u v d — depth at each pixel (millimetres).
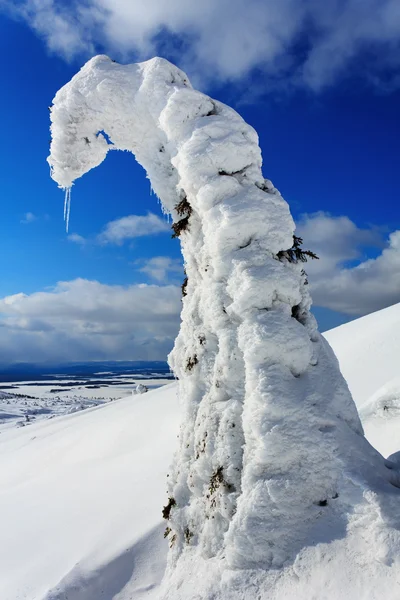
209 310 4605
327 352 4410
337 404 4066
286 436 3764
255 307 4207
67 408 67875
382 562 3121
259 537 3568
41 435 28188
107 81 5230
